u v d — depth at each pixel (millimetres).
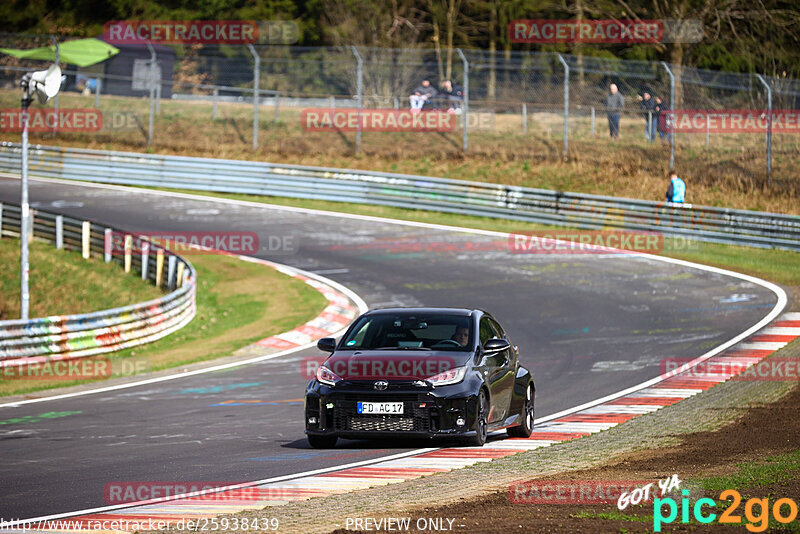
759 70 168625
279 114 162250
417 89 150375
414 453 34781
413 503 24781
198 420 43719
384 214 119688
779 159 123375
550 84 185250
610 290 82312
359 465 32438
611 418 42750
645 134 135375
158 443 37812
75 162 141375
